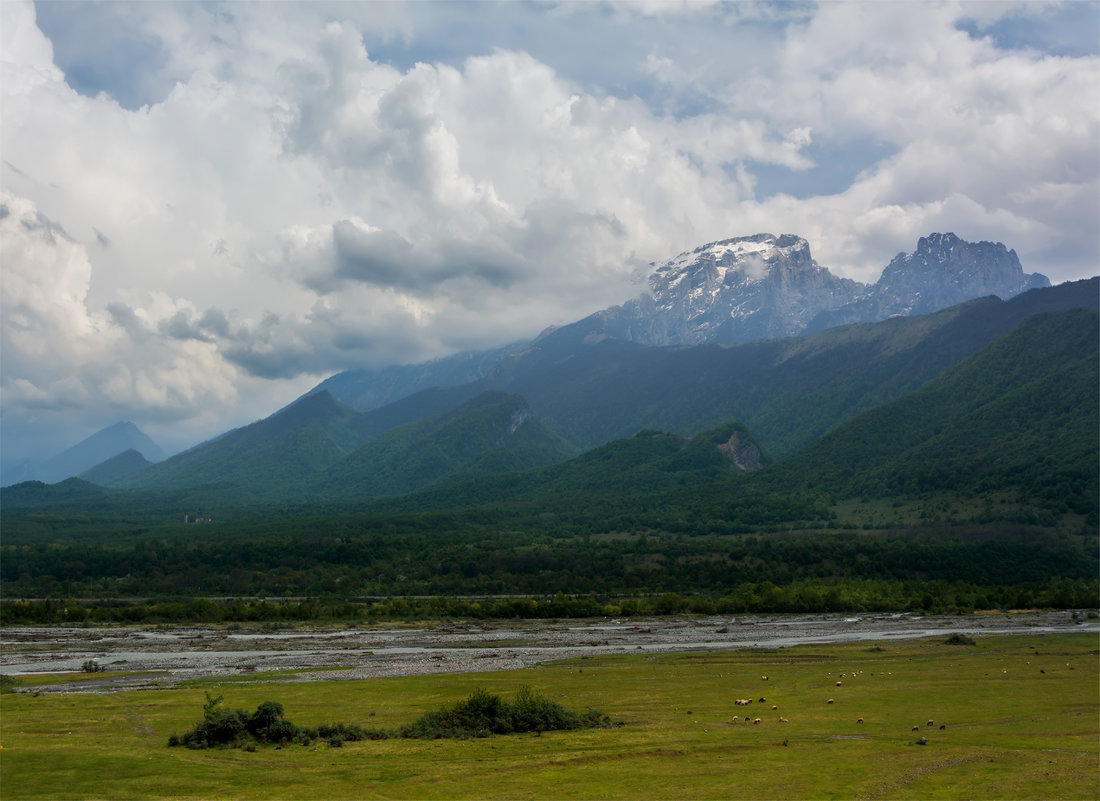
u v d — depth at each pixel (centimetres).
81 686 10138
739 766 5550
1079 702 8569
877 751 6028
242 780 5138
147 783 5028
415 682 10319
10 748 6091
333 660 13038
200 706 8356
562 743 6366
